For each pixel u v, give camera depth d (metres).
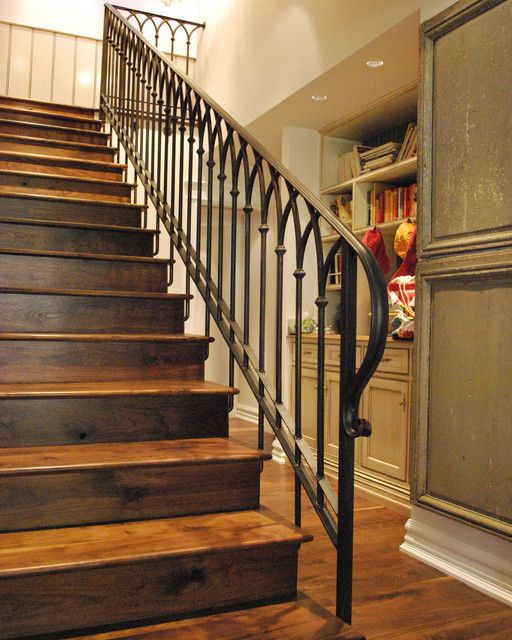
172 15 5.96
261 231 2.11
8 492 1.66
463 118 2.52
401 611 2.21
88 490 1.73
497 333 2.35
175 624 1.52
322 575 2.41
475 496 2.43
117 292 2.51
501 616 2.19
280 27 4.09
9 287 2.57
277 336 2.00
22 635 1.43
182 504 1.83
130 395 1.99
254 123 4.47
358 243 1.54
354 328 1.59
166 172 3.07
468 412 2.47
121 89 4.30
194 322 5.61
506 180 2.31
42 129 4.39
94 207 3.32
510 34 2.31
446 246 2.57
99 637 1.45
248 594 1.64
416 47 3.22
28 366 2.17
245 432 5.36
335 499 1.68
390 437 3.50
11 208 3.16
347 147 4.61
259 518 1.82
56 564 1.44
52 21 6.04
